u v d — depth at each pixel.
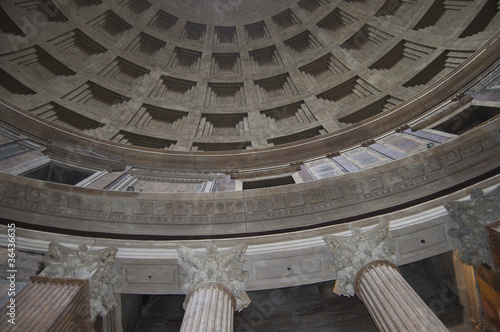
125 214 8.78
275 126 19.12
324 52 21.03
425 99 14.72
